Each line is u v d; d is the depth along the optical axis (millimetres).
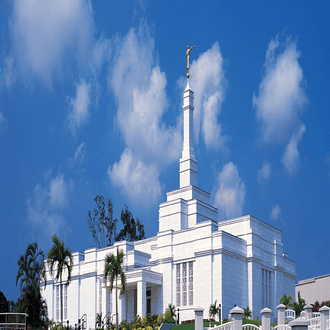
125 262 79250
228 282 67000
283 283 81438
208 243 68750
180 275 71812
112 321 73188
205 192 83375
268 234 78750
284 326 31016
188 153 82875
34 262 56062
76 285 85500
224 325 31094
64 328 72688
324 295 79188
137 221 117312
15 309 53969
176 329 55250
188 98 85375
